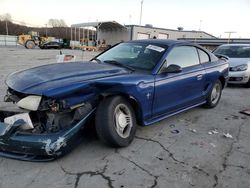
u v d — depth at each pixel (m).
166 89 3.79
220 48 9.54
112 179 2.65
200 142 3.65
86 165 2.89
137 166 2.92
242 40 30.19
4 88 6.46
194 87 4.50
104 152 3.19
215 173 2.86
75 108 2.90
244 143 3.70
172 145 3.50
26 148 2.68
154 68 3.71
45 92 2.69
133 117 3.42
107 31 37.06
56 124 2.80
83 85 2.85
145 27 35.16
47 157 2.79
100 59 4.26
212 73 4.96
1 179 2.59
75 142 2.90
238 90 7.75
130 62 3.92
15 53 21.19
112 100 3.10
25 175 2.67
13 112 2.98
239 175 2.84
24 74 3.28
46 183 2.55
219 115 4.96
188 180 2.70
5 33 77.12
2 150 2.86
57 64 3.71
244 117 4.93
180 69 3.79
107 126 3.05
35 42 37.28
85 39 40.34
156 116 3.81
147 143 3.52
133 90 3.28
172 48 4.11
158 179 2.69
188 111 5.14
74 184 2.55
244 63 8.05
